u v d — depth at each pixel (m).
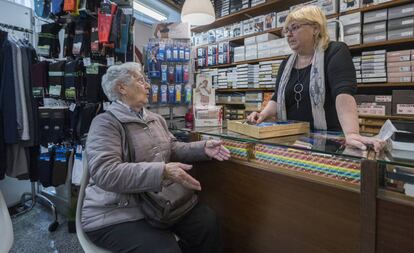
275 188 0.96
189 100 2.65
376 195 0.71
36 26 2.55
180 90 2.63
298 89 1.35
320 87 1.24
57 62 2.20
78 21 2.13
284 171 0.94
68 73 2.14
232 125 1.25
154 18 4.61
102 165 0.99
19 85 2.08
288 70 1.40
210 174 1.22
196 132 1.33
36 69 2.18
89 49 2.11
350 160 0.80
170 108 2.67
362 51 2.67
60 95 2.17
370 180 0.72
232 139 1.12
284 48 3.12
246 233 1.08
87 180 1.13
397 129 0.86
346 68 1.15
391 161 0.70
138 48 2.82
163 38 2.68
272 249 0.99
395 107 2.41
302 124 1.17
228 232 1.16
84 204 1.09
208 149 1.18
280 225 0.96
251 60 3.46
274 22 3.25
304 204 0.88
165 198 1.04
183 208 1.10
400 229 0.68
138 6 4.11
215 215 1.16
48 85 2.23
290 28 1.27
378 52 2.45
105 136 1.07
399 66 2.35
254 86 3.48
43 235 1.99
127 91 1.19
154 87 2.54
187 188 1.12
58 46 2.33
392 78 2.39
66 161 2.11
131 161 1.11
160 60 2.55
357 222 0.76
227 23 4.04
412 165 0.67
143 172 0.96
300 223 0.89
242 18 3.81
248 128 1.10
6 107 2.02
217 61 3.85
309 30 1.23
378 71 2.46
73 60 2.16
